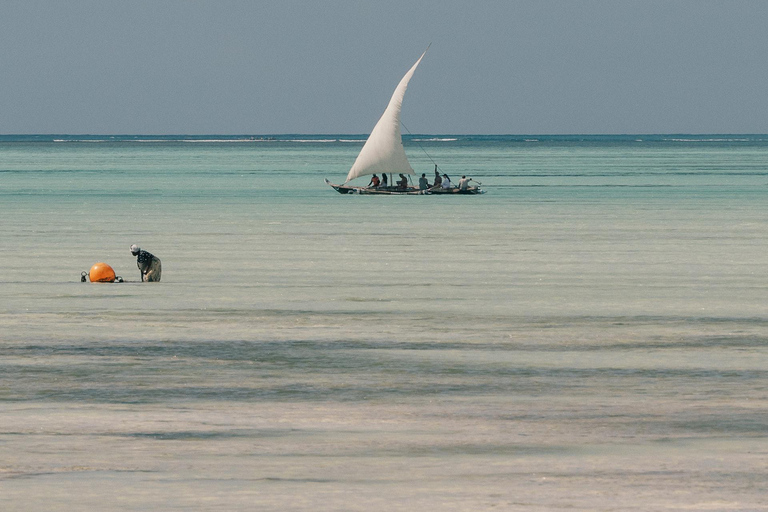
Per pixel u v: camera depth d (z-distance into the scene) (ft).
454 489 142.00
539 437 168.86
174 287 349.82
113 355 237.86
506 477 147.23
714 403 192.44
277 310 302.66
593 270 396.57
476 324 280.10
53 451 160.45
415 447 162.91
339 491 141.08
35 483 144.25
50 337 259.39
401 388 205.98
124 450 161.17
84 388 205.67
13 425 176.35
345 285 355.56
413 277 376.68
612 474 148.56
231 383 210.38
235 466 152.66
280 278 373.40
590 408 188.96
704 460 155.63
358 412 186.39
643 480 145.69
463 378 215.10
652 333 266.98
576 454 158.92
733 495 139.13
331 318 289.33
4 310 300.81
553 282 363.56
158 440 167.02
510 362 230.89
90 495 139.23
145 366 226.38
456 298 326.44
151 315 293.23
